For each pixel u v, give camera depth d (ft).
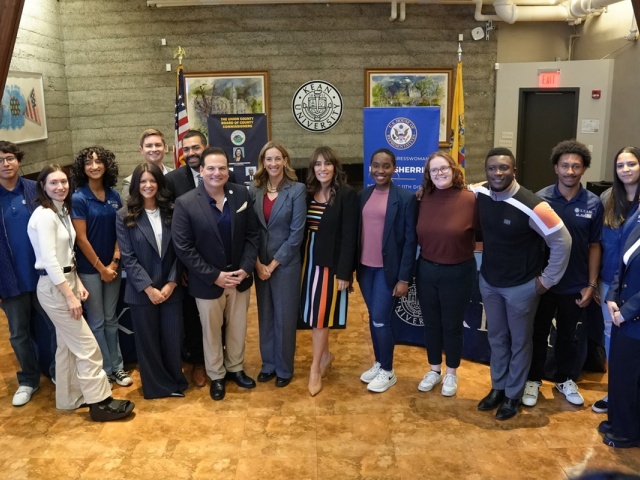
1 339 15.02
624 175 10.07
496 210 9.96
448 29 25.71
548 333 11.07
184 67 25.30
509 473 8.98
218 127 18.31
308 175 11.50
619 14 23.52
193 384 12.28
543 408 10.94
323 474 9.06
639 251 9.12
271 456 9.57
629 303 9.04
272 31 25.17
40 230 10.28
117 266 12.04
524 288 10.05
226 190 11.04
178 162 20.33
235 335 11.84
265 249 11.60
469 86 26.32
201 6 24.84
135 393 11.89
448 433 10.14
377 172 10.96
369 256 11.36
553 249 9.63
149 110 25.68
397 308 14.01
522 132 26.37
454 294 10.85
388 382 11.82
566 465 9.16
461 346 11.33
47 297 10.49
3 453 9.82
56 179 10.41
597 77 24.45
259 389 11.94
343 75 25.70
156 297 11.09
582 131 25.27
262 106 25.58
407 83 25.85
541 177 26.71
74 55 25.21
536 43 26.84
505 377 10.87
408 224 10.98
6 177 11.15
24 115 21.24
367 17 25.29
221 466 9.32
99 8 24.85
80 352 10.72
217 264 11.05
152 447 9.91
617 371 9.38
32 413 11.20
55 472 9.26
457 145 21.49
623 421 9.48
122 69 25.34
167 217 11.32
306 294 11.67
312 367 11.69
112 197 11.90
